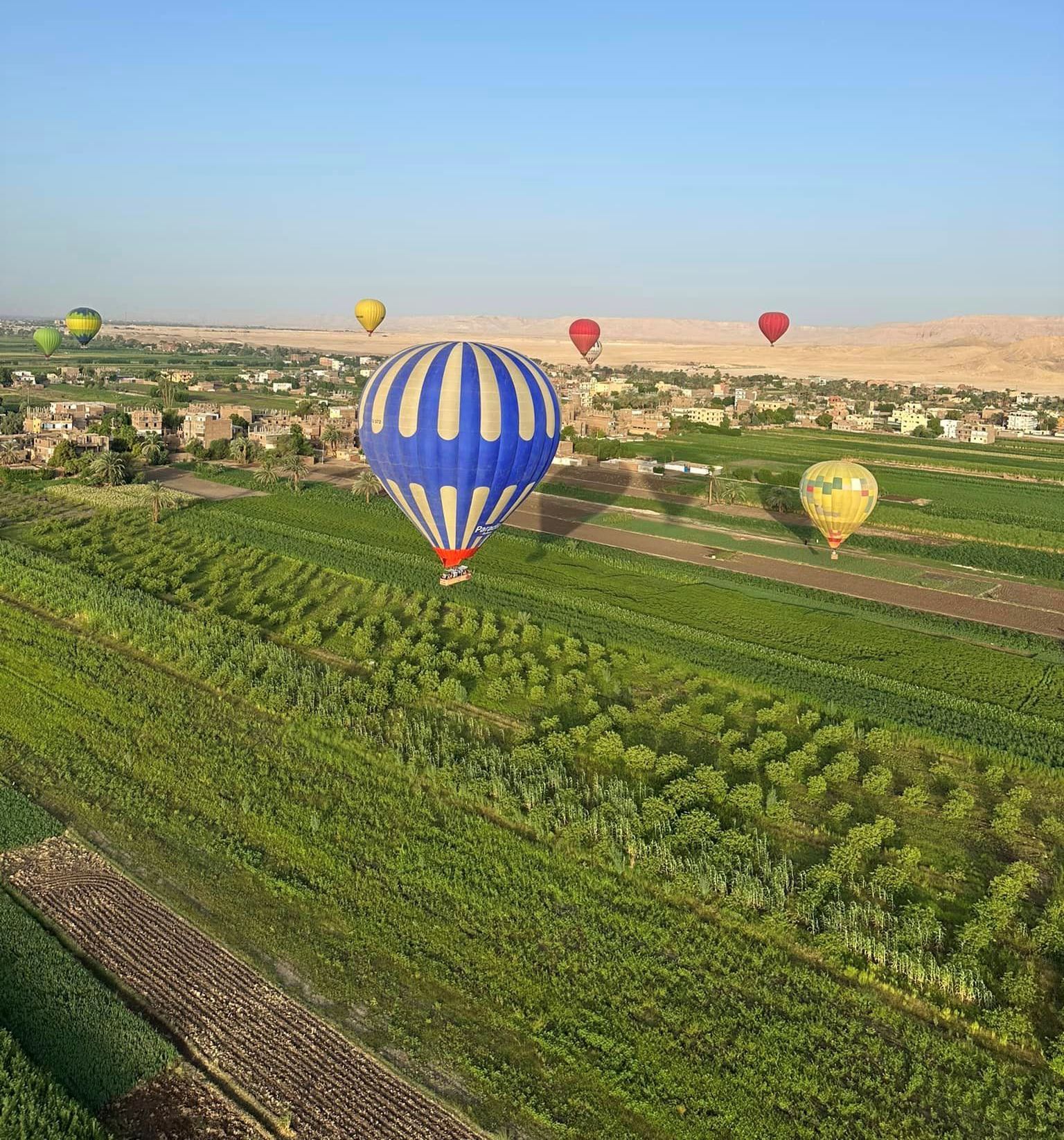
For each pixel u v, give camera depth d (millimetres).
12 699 41969
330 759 36812
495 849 31172
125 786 34406
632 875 30031
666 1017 24312
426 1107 21609
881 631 54656
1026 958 27516
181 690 43188
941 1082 22828
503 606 57812
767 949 26922
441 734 39344
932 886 30766
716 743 40344
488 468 45250
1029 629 56281
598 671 47406
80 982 24719
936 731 40688
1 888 28531
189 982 25125
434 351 45719
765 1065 22969
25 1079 21484
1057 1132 21484
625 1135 21031
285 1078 22234
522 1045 23453
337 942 26797
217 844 31062
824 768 37656
